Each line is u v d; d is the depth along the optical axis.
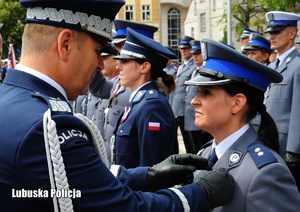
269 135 2.10
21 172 1.50
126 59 3.46
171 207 1.68
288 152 4.33
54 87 1.67
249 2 17.97
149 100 3.34
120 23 4.48
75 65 1.69
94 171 1.57
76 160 1.54
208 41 2.03
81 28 1.67
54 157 1.49
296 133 4.30
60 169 1.50
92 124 1.76
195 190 1.77
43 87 1.66
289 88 4.51
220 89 2.01
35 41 1.67
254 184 1.88
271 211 1.85
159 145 3.28
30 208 1.54
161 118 3.31
